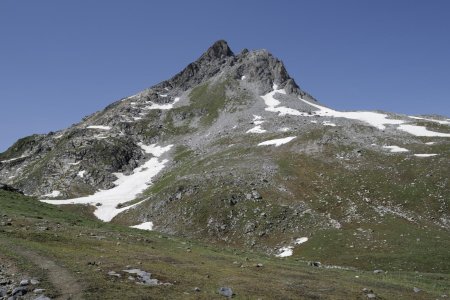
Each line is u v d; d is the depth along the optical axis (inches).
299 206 4060.0
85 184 6619.1
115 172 7052.2
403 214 3754.9
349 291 1401.3
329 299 1262.3
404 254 2881.4
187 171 5748.0
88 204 5516.7
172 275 1272.1
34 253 1288.1
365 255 2935.5
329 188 4338.1
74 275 1099.3
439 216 3683.6
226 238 3831.2
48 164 7485.2
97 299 950.4
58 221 2076.8
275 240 3629.4
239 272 1508.4
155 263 1434.5
